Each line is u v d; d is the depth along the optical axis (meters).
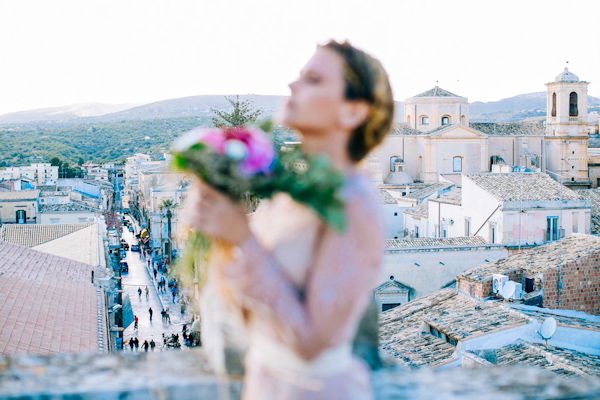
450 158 75.81
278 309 1.87
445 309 24.52
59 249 37.34
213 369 2.87
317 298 1.89
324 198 1.87
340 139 2.18
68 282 22.83
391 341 21.95
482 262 34.00
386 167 76.88
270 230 2.14
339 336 1.94
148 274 69.81
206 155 1.89
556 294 24.41
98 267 29.47
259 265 1.90
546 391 2.97
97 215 76.06
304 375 2.07
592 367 16.62
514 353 18.55
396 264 32.84
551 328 18.97
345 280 1.91
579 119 83.00
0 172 169.50
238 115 26.88
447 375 3.19
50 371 3.02
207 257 2.17
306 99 2.12
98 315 19.20
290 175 1.94
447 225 44.19
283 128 2.22
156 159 110.81
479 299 24.77
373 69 2.16
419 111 81.19
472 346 19.42
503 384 3.06
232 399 2.60
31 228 46.44
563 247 27.19
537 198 36.53
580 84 82.44
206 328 2.46
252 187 1.91
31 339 14.35
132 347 39.34
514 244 35.91
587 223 36.97
